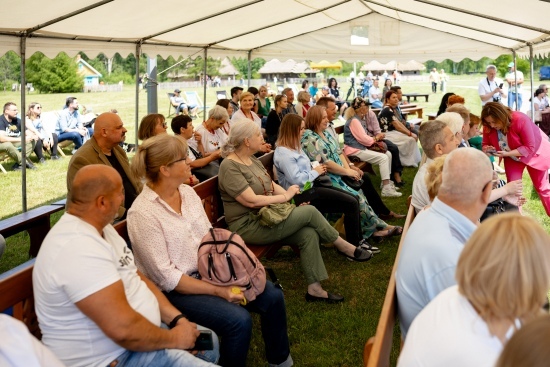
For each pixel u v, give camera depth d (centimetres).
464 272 148
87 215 224
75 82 4434
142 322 218
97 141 416
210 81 4553
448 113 437
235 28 900
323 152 543
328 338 367
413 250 218
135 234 286
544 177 582
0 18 504
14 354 165
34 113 1155
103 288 206
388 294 221
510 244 142
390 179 824
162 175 294
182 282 283
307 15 964
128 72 6200
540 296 142
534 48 929
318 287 417
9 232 447
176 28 758
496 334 144
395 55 1201
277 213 392
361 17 1180
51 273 205
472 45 1159
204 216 324
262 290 296
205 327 276
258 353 347
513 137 562
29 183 953
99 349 213
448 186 228
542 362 90
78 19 577
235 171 400
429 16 962
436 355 146
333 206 502
